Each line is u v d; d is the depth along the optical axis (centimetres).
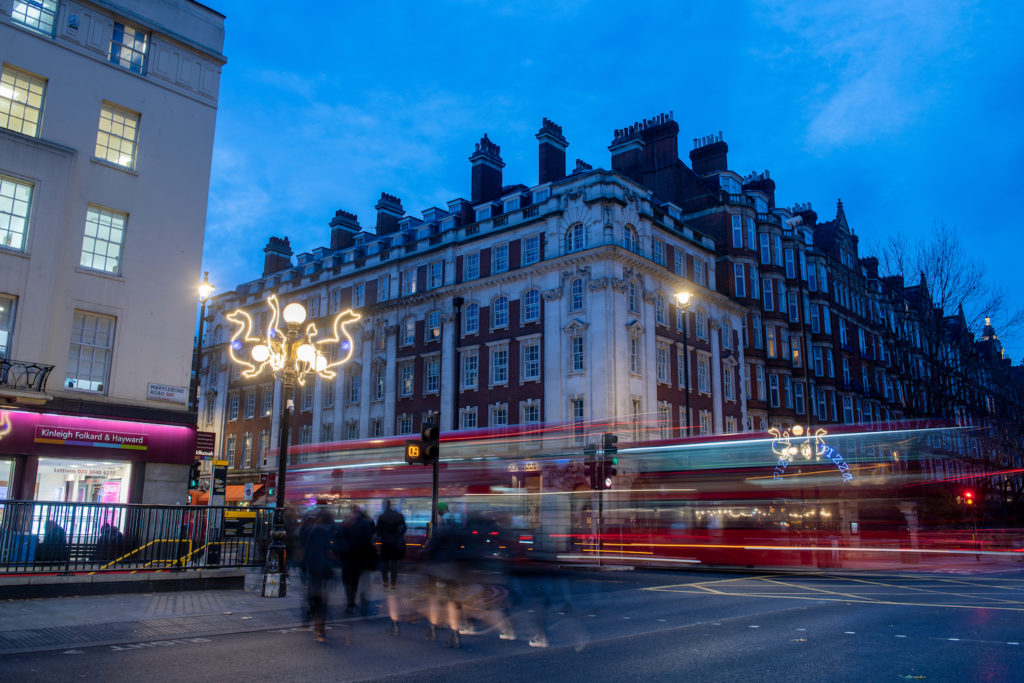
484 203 4747
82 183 2188
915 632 1098
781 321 5134
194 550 1617
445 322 4519
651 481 2483
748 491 2281
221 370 6109
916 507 2383
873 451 2331
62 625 1119
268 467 5388
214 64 2561
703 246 4781
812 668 841
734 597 1611
